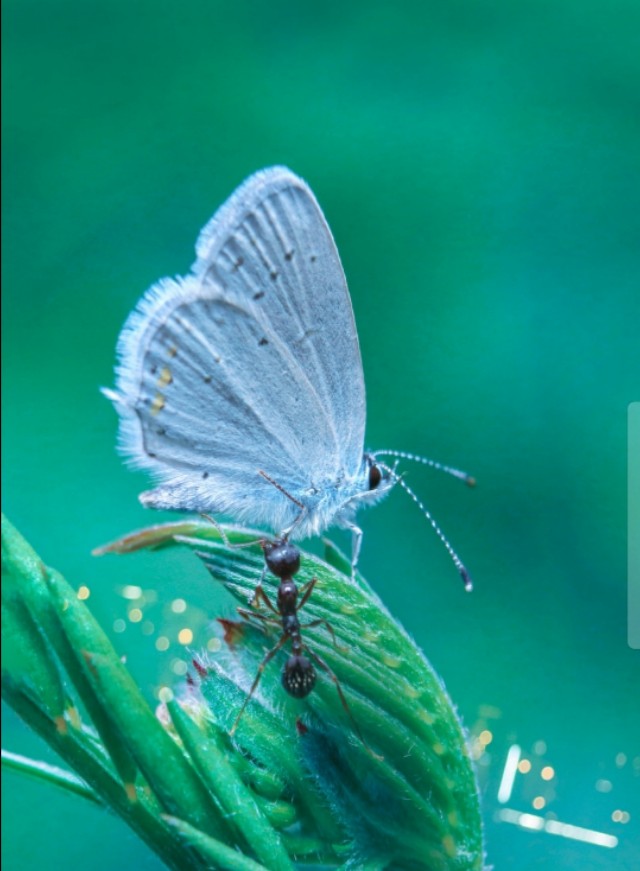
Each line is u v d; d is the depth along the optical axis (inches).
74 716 2.8
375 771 2.8
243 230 3.2
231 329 3.3
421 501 4.0
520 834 3.2
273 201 3.2
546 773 3.3
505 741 3.4
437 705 2.8
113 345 4.3
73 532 4.0
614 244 4.2
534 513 4.0
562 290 4.2
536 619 3.8
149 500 3.4
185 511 3.4
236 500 3.4
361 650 2.8
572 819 3.4
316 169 4.4
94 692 2.8
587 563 3.9
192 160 4.5
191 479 3.4
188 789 2.8
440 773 2.8
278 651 2.9
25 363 4.3
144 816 2.8
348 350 3.4
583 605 3.8
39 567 2.8
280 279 3.3
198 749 2.8
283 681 2.8
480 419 4.1
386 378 4.1
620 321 4.2
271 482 3.4
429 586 3.9
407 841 2.8
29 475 4.1
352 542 3.5
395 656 2.8
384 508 4.0
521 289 4.2
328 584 2.8
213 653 2.9
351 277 4.3
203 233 3.2
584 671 3.7
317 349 3.3
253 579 2.9
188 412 3.3
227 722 2.9
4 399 4.2
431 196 4.3
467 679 3.7
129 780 2.8
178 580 3.1
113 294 4.3
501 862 3.2
